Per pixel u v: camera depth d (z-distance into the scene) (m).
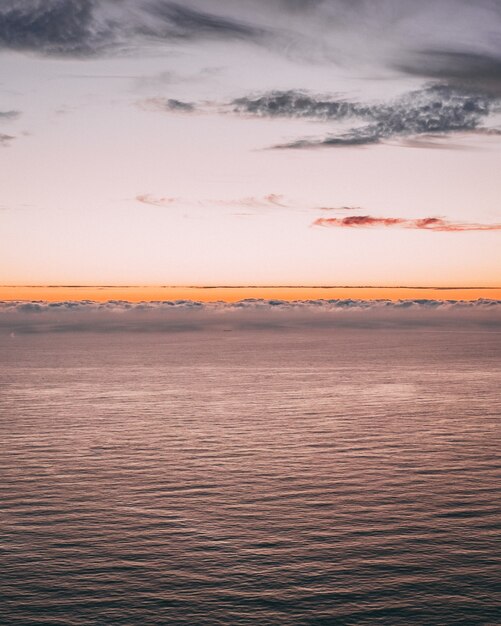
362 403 105.88
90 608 32.66
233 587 34.72
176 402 108.50
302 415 92.75
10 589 34.50
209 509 47.00
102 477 56.22
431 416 91.25
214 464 60.97
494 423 84.75
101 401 110.06
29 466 60.31
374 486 52.78
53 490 52.06
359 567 36.88
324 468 59.09
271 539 40.97
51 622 31.44
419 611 32.25
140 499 49.59
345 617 31.77
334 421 87.12
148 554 38.78
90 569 36.78
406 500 48.81
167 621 31.53
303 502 48.56
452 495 50.00
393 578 35.53
